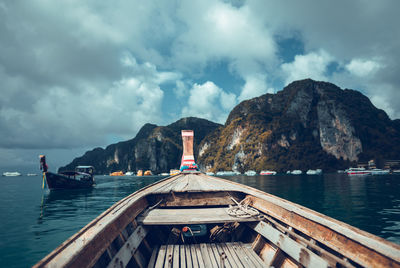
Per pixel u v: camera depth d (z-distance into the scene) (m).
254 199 6.85
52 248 9.10
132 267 4.35
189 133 21.38
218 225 6.86
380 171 124.38
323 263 3.16
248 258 4.63
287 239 4.16
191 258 4.64
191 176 16.25
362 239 2.94
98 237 3.24
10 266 7.46
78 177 47.03
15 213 16.83
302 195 28.23
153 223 5.37
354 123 193.12
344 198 25.17
